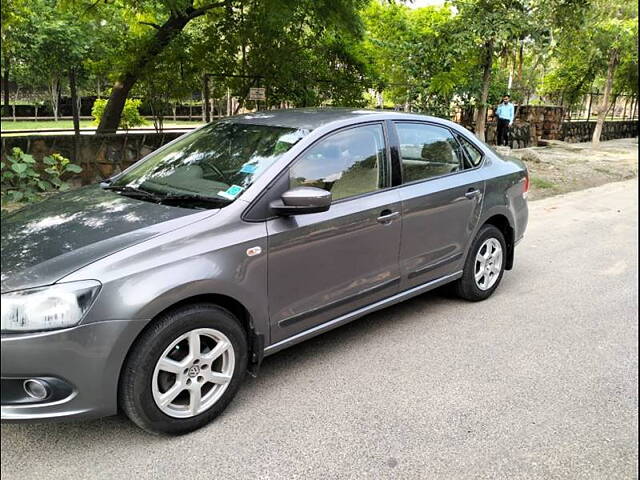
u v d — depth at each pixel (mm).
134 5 8625
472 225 4383
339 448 2748
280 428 2896
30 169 7113
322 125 3496
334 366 3568
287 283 3133
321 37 10328
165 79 10047
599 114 19094
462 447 2785
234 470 2572
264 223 3010
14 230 2904
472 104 14195
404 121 3992
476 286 4609
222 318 2840
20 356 2332
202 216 2881
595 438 2893
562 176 12234
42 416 2420
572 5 10312
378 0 14625
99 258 2531
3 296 2363
